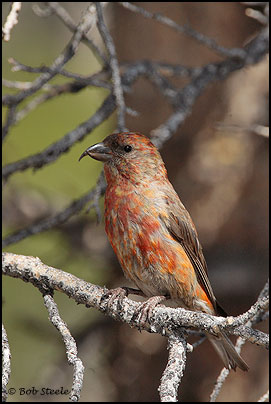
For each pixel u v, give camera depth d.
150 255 8.48
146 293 8.80
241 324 5.89
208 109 12.06
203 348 11.82
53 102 12.46
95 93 12.75
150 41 12.22
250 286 11.81
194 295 8.80
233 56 10.32
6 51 13.62
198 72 10.63
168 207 8.59
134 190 8.55
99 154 8.77
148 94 12.36
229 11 11.98
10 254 7.32
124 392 12.23
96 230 12.40
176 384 5.87
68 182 12.45
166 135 9.72
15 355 12.12
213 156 12.03
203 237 12.03
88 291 7.23
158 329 6.80
